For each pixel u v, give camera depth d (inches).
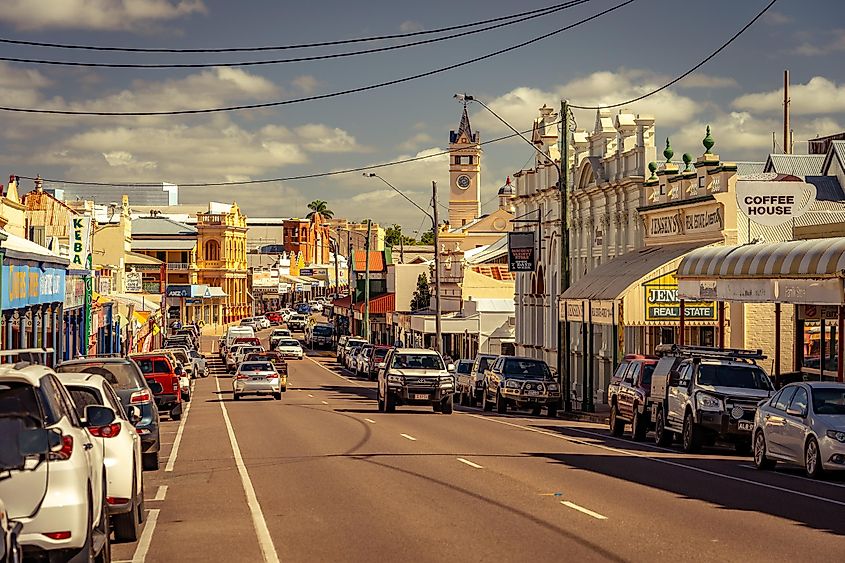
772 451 853.2
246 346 3068.4
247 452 1002.1
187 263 5246.1
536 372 1665.8
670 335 1736.0
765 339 1546.5
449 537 528.4
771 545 498.9
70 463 389.4
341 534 543.8
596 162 2060.8
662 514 597.3
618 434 1252.5
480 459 915.4
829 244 1147.9
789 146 2331.4
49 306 1523.1
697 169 1627.7
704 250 1446.9
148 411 856.3
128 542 537.3
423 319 2952.8
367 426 1315.2
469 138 6309.1
